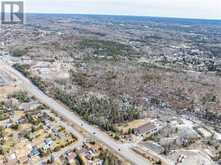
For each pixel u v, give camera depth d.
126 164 140.00
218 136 178.38
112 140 164.25
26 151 146.62
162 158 148.25
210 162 148.00
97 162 139.62
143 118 197.62
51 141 157.25
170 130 180.12
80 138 164.12
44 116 190.88
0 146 148.62
